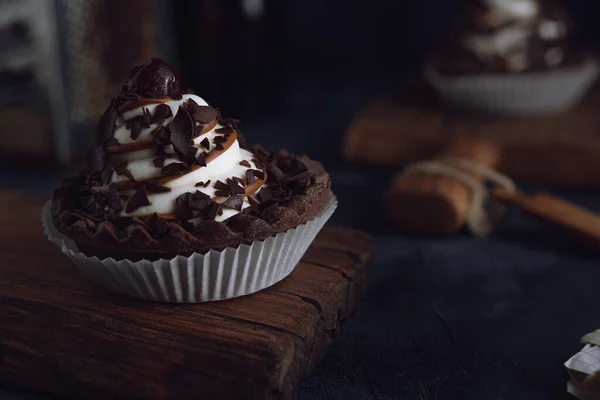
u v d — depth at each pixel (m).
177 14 0.57
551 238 0.46
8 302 0.37
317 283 0.38
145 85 0.36
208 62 0.58
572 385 0.35
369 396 0.35
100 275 0.37
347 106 0.67
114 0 0.53
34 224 0.43
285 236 0.36
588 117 0.55
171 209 0.35
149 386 0.34
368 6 0.75
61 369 0.35
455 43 0.55
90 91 0.55
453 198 0.46
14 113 0.54
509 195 0.47
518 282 0.42
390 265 0.44
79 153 0.56
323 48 0.77
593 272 0.43
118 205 0.36
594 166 0.51
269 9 0.60
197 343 0.35
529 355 0.37
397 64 0.76
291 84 0.73
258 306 0.37
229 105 0.60
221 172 0.36
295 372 0.35
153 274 0.36
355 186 0.52
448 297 0.41
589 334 0.36
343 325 0.39
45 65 0.53
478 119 0.55
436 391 0.36
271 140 0.59
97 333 0.35
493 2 0.53
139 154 0.36
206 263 0.35
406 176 0.48
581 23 0.72
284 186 0.37
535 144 0.51
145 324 0.36
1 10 0.53
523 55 0.53
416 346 0.38
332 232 0.42
